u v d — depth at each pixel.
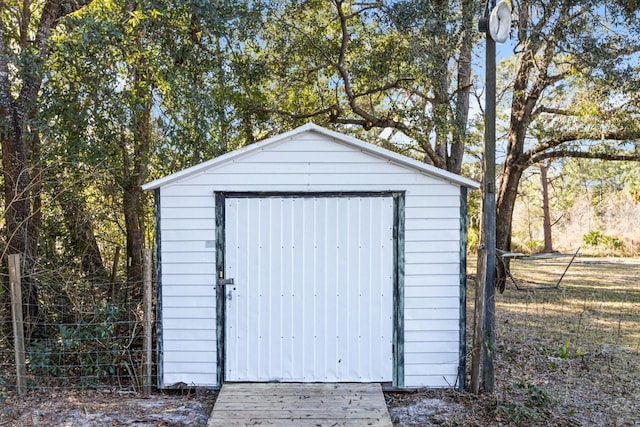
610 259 22.73
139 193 8.38
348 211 5.15
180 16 7.76
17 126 6.75
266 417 4.32
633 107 11.34
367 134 13.27
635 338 7.73
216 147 8.09
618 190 27.36
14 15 9.04
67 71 6.84
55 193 7.54
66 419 4.43
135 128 7.36
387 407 4.71
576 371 6.04
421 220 5.13
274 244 5.18
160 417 4.50
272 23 10.15
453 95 10.50
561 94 12.88
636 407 4.91
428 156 12.55
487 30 4.85
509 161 13.58
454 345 5.14
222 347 5.17
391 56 10.08
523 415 4.43
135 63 7.47
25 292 6.20
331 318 5.17
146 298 5.15
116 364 5.33
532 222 30.98
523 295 11.95
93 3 7.42
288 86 10.80
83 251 8.23
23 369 5.07
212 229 5.15
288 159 5.15
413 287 5.15
